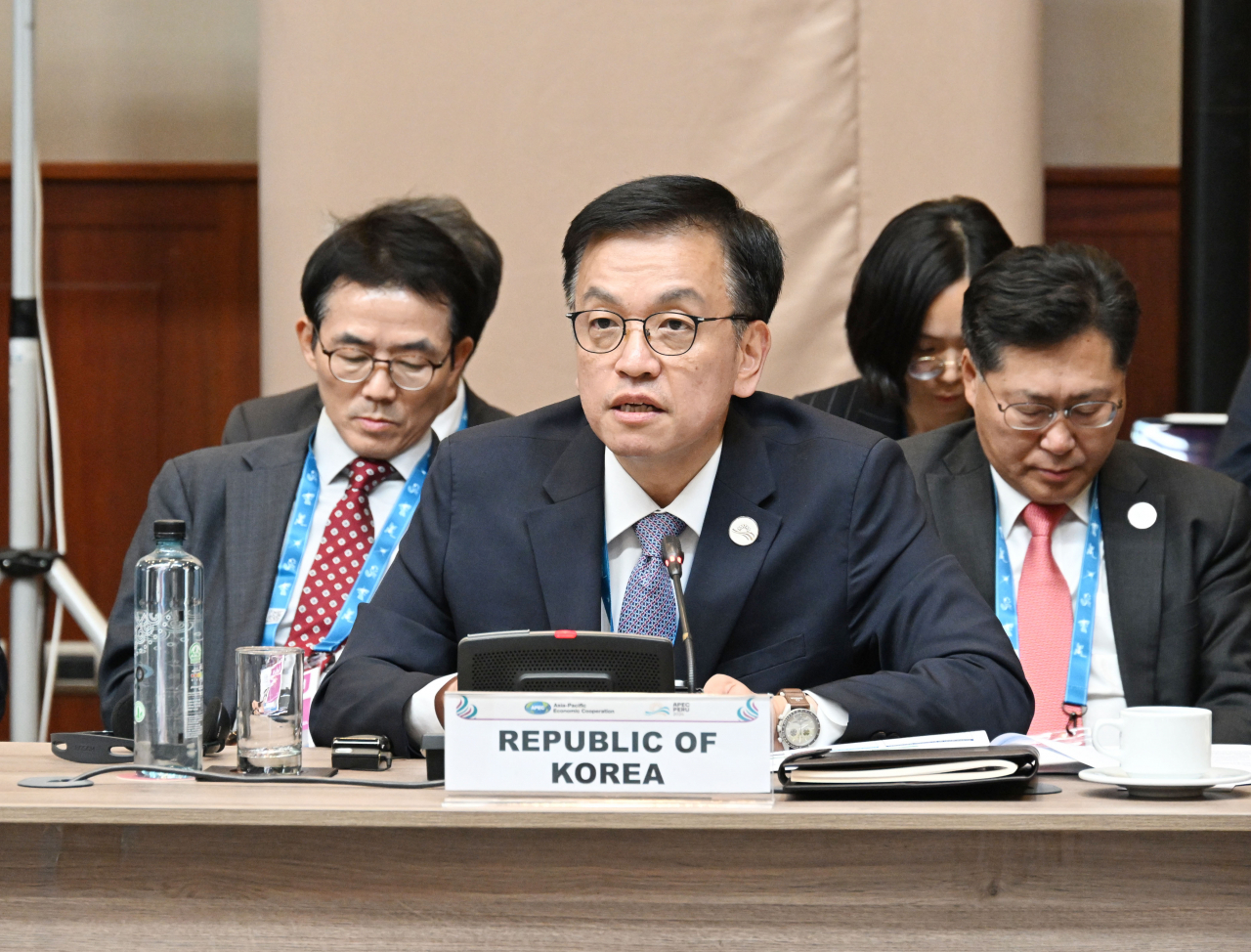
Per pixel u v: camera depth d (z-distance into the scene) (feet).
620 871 10.96
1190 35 33.53
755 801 11.03
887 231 23.85
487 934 10.99
